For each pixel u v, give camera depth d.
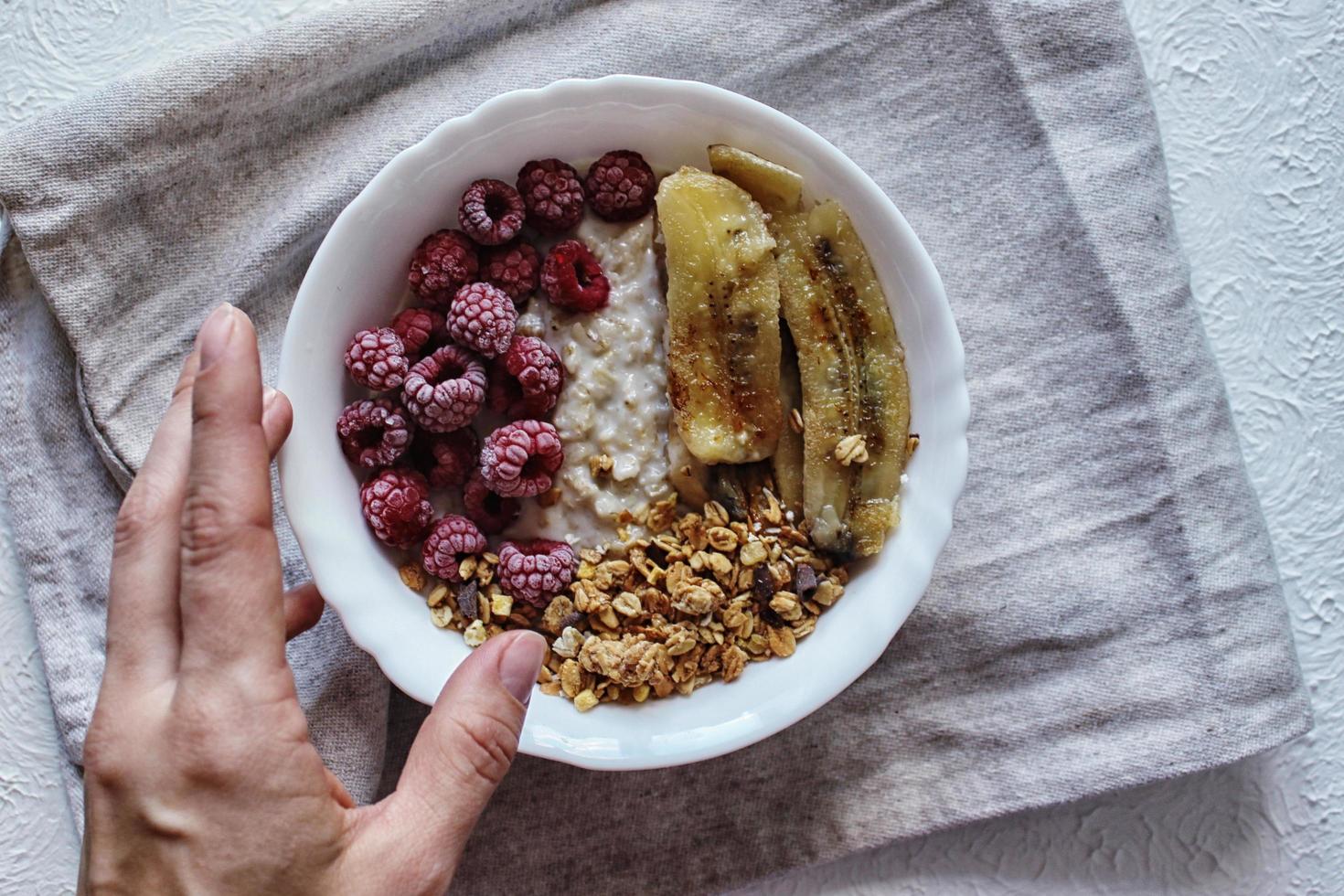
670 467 0.40
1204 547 0.43
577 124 0.39
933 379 0.39
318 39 0.42
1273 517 0.45
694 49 0.43
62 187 0.41
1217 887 0.44
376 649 0.39
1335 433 0.45
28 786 0.43
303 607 0.39
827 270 0.40
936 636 0.44
